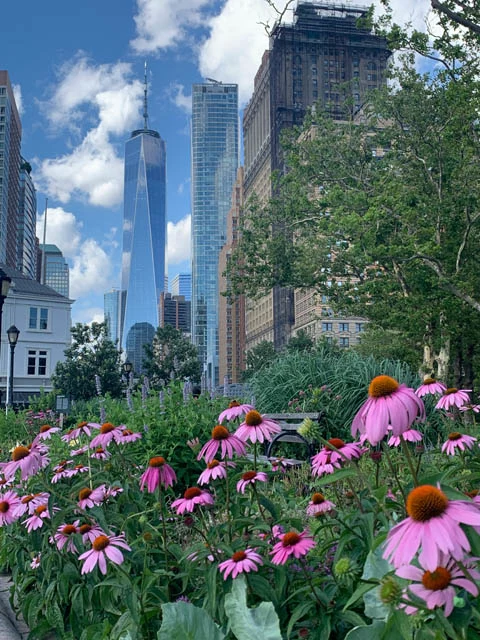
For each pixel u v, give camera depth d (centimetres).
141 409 770
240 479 302
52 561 335
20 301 4716
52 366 4803
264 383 1075
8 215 15900
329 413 879
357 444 289
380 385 186
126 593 247
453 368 3130
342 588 218
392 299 2556
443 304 2341
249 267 2925
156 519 344
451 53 2102
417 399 183
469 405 418
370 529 220
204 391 971
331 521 242
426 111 2441
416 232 2269
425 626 150
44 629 326
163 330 4453
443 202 2316
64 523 369
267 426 284
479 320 2603
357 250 2217
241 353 19562
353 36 11575
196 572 264
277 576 233
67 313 4950
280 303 12069
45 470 449
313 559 254
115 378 3688
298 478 545
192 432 694
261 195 15150
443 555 149
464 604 153
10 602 398
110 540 271
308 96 11400
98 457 437
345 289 2680
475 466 285
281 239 2880
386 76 2511
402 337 2686
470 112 2012
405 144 2547
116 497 387
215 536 274
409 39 2169
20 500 378
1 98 15400
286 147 2858
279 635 201
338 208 2394
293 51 11512
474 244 2470
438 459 430
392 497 270
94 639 278
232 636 223
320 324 10038
